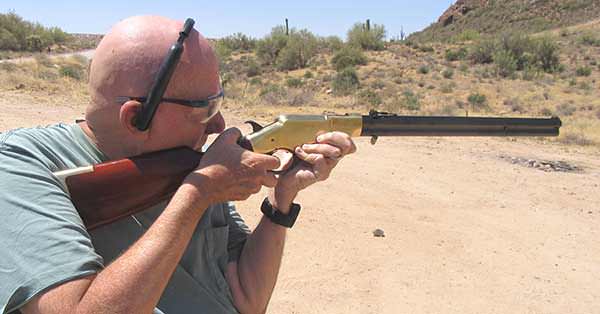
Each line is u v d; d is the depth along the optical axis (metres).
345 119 2.13
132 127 1.48
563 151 12.59
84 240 1.38
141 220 1.69
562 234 6.74
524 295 5.13
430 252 5.94
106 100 1.51
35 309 1.27
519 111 23.92
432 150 11.45
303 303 4.69
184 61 1.50
